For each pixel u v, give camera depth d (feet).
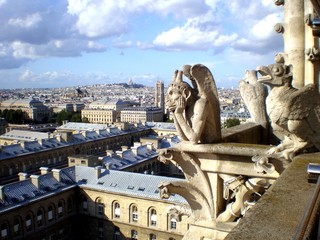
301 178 23.26
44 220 237.04
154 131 629.92
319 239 14.21
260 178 35.35
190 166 38.58
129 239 247.09
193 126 36.60
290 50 43.11
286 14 43.60
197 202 39.27
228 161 36.68
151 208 237.86
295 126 32.42
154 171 378.32
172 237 232.12
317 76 41.70
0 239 209.56
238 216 37.22
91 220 258.78
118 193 246.88
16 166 364.38
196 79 36.50
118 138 531.91
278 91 33.35
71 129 621.72
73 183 262.47
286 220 16.98
